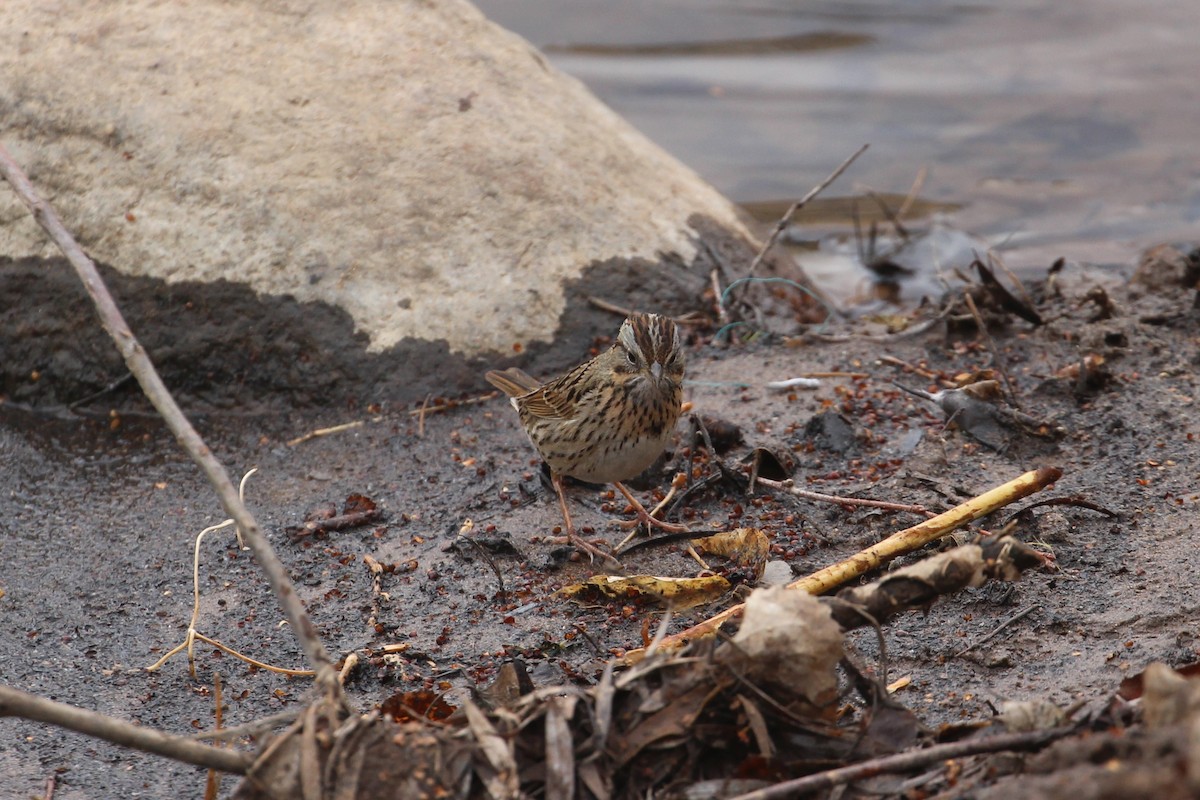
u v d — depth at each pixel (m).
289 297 12.93
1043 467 10.18
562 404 10.11
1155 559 8.77
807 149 19.30
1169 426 10.84
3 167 7.30
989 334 12.66
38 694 8.47
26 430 12.55
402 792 5.72
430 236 13.31
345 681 8.36
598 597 9.17
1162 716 5.21
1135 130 19.50
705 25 22.39
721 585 9.05
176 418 6.59
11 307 13.10
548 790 5.75
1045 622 8.16
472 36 15.13
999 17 22.73
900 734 6.24
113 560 10.29
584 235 13.84
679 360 9.98
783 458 10.50
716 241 14.91
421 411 12.34
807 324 14.14
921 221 17.92
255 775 5.81
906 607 6.54
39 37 13.79
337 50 14.30
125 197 13.18
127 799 7.38
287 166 13.34
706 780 6.07
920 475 10.24
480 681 8.23
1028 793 4.95
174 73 13.71
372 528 10.45
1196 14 22.66
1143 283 14.38
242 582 9.84
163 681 8.62
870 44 21.98
